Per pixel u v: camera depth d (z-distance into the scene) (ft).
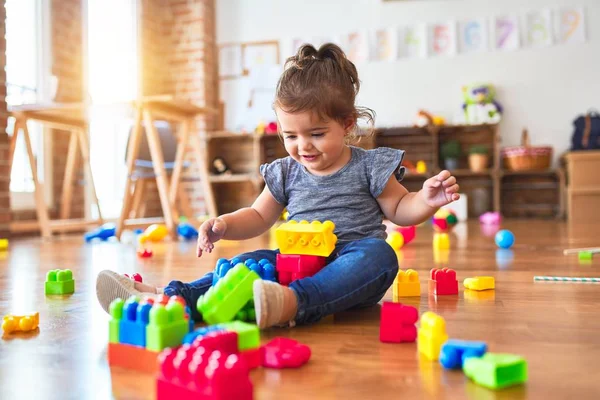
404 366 2.29
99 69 14.78
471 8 15.83
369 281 3.14
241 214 3.78
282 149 16.46
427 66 16.01
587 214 14.16
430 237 9.12
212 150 16.55
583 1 15.33
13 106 10.14
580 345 2.59
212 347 2.08
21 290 4.42
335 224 3.65
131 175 9.93
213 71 17.06
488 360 2.09
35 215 12.44
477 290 4.09
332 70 3.44
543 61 15.52
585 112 15.33
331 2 16.51
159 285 4.59
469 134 15.88
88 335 2.92
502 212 15.83
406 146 16.11
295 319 2.87
